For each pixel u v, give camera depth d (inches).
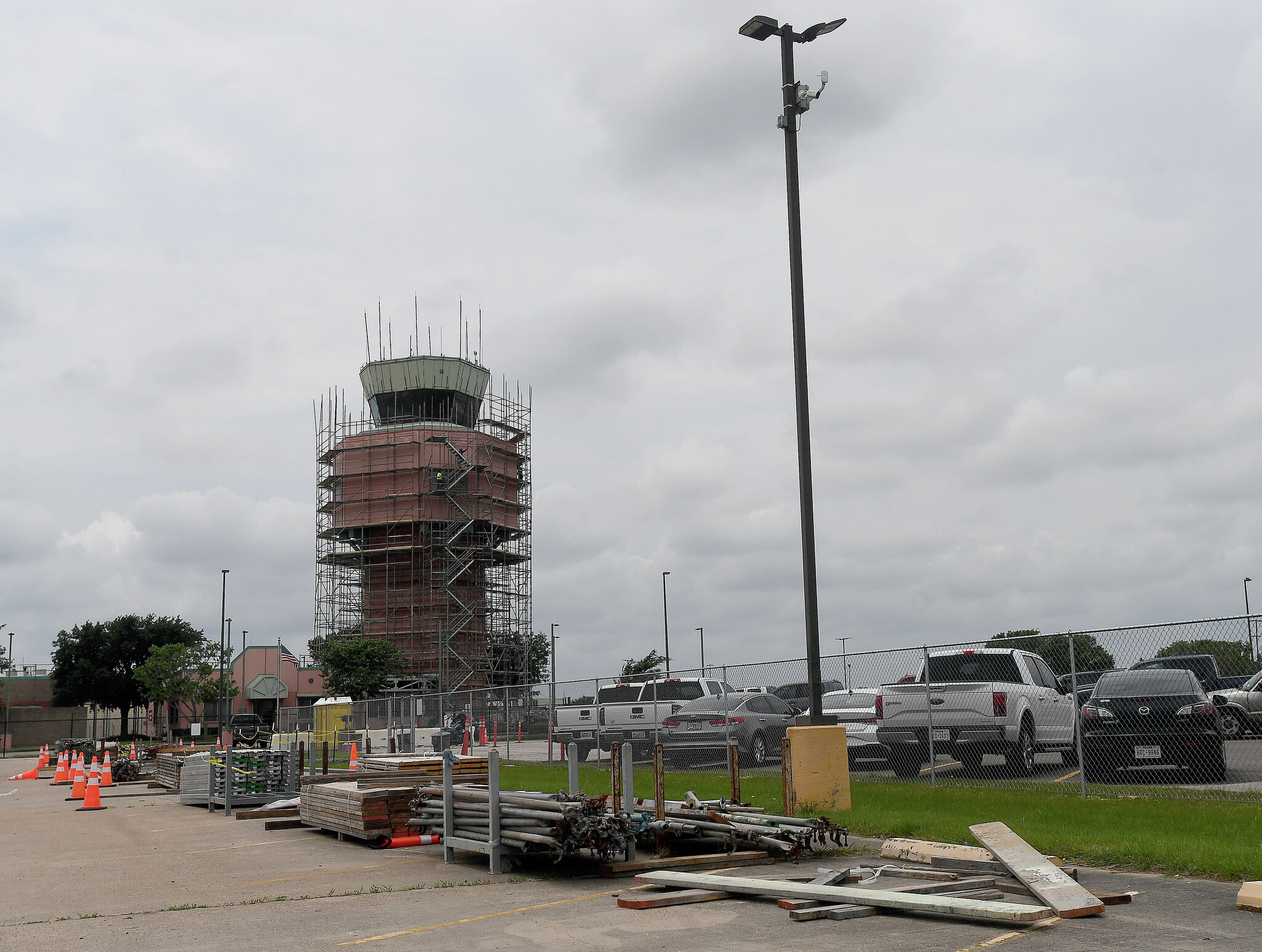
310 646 2805.1
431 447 2815.0
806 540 580.4
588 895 369.7
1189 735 563.8
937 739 674.8
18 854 564.7
